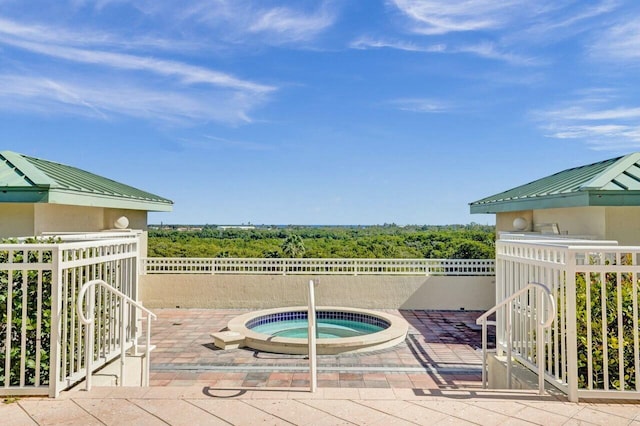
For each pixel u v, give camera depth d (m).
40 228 7.80
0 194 7.35
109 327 4.64
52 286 3.62
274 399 3.55
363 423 3.11
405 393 3.71
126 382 4.71
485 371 4.84
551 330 4.17
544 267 4.03
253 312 10.91
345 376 6.50
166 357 7.57
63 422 3.10
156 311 11.98
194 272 12.57
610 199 6.82
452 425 3.08
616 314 3.88
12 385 3.77
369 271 12.59
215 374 6.60
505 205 10.76
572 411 3.32
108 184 11.79
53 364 3.58
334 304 12.45
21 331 3.78
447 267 12.53
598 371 3.79
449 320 11.02
